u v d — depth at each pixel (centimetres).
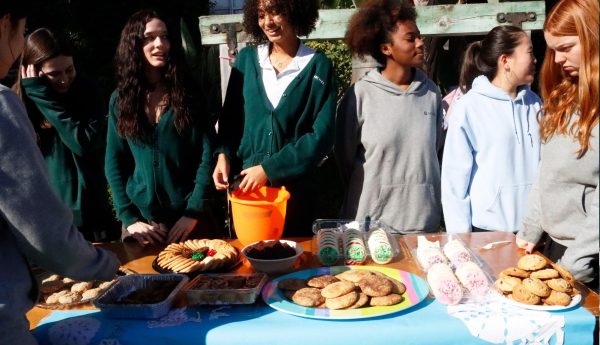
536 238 203
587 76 170
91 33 743
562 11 176
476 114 253
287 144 245
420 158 260
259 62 260
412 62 256
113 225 309
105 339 147
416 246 211
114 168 256
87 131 270
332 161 488
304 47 259
